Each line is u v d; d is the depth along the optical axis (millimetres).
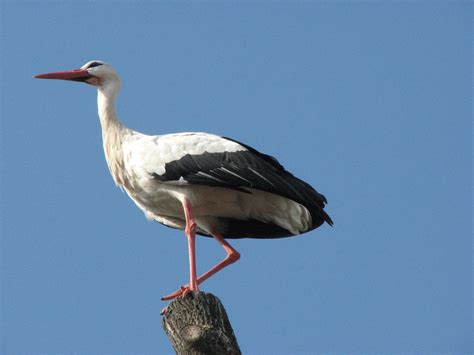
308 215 14422
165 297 14008
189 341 11547
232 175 13750
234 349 11680
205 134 14398
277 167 14016
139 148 14305
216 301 11945
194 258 13742
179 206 14547
